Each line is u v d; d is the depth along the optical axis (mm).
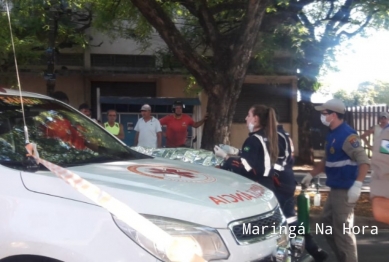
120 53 18078
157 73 17625
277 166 5770
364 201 10266
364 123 18391
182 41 8562
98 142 4863
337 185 5535
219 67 8727
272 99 19906
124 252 3129
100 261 3125
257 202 3766
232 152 6469
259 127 5625
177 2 11023
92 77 17938
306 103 17969
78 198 3293
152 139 10688
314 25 13383
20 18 13352
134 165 4230
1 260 3297
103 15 12289
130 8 12016
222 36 9141
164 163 4535
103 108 15156
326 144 5738
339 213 5539
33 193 3361
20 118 4461
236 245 3371
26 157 3809
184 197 3426
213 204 3438
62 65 17672
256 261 3492
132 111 15281
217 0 11531
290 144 5980
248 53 8648
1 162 3754
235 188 3920
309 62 14812
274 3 10852
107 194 3209
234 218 3428
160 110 15430
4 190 3408
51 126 4609
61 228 3215
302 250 4449
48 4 12031
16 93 4785
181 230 3242
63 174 3393
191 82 15609
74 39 15977
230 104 8719
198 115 15594
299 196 5457
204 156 6188
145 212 3270
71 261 3156
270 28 11836
